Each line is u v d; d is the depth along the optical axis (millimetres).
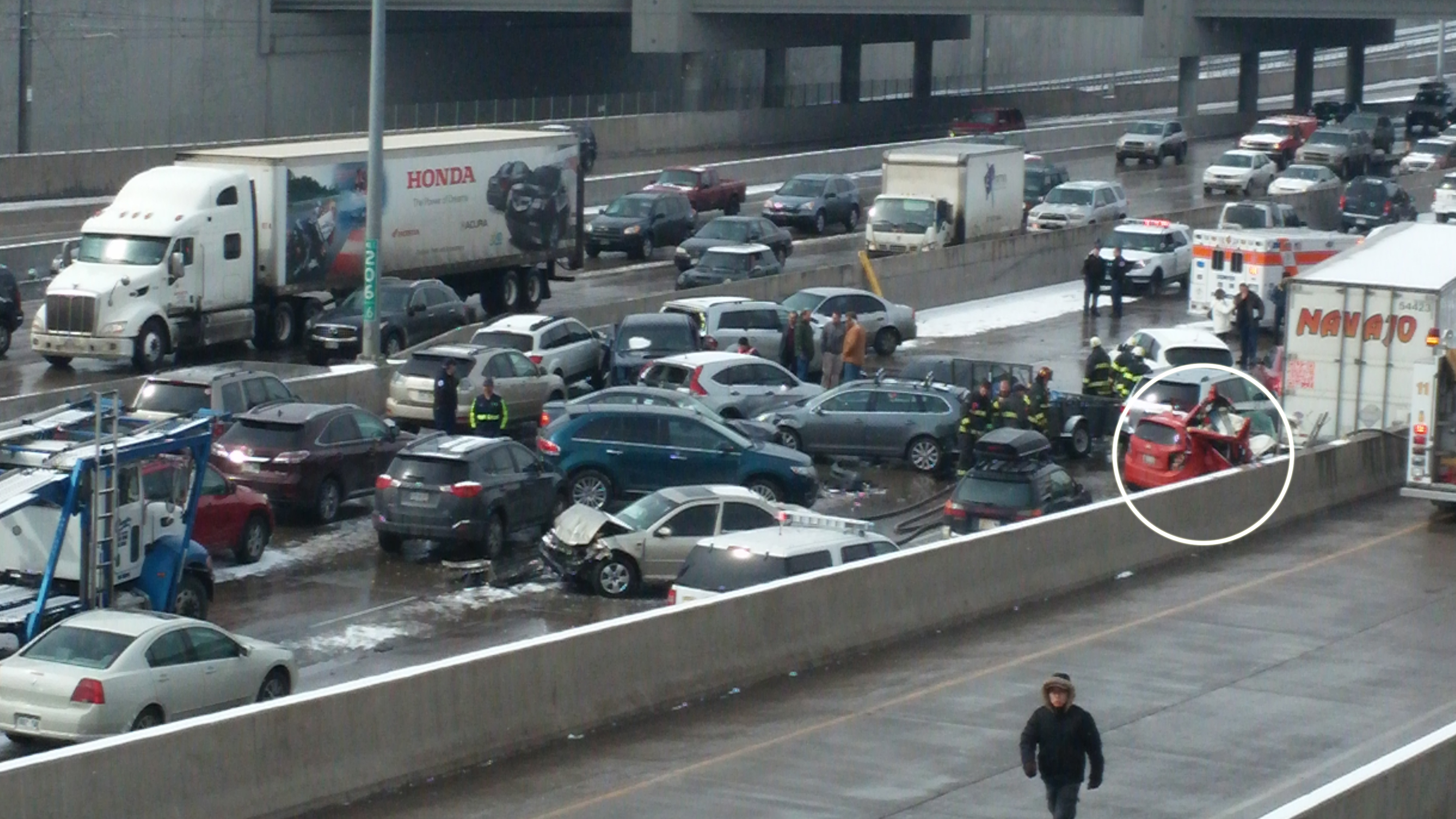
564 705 22953
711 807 20047
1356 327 39625
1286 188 83188
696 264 61344
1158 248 66312
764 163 88188
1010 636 28344
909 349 55812
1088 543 31969
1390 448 40094
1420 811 18500
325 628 29141
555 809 20000
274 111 96312
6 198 70375
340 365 47844
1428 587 31547
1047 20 147500
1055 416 43281
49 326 46625
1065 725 17281
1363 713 24125
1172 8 107625
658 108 116562
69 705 21500
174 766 18578
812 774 21312
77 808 17672
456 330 49031
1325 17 104375
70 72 85812
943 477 41594
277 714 19641
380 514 33375
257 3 94562
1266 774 21438
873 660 26828
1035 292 66500
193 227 47781
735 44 104312
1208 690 25172
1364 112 114625
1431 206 86812
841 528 29281
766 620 25922
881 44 131250
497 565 33250
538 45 111812
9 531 26359
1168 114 133750
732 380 43844
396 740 20875
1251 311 53375
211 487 32156
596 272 66438
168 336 47438
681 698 24422
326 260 51156
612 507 37125
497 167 56156
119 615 22812
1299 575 32469
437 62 105250
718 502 31891
